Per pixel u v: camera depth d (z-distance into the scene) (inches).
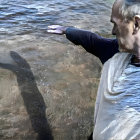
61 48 118.6
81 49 119.7
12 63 103.5
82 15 160.9
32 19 146.7
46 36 129.4
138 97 43.6
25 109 86.7
